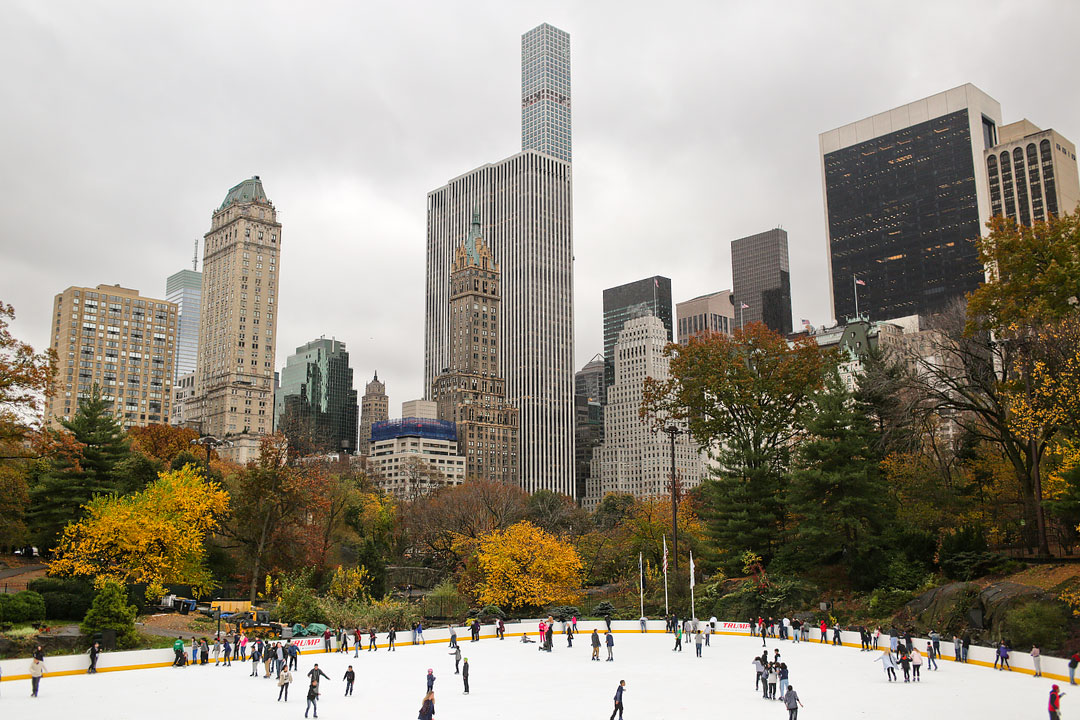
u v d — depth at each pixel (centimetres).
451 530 12325
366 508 13488
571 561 9194
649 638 7819
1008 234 6650
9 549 9575
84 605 6372
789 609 7906
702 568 9794
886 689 4800
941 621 6412
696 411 9706
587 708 4322
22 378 6109
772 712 4194
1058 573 6069
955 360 7556
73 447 6562
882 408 8325
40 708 4272
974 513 7744
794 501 8200
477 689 4931
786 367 9206
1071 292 6256
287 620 7575
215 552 9806
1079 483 5656
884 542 7638
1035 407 6278
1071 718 3925
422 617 8788
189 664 6031
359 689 4956
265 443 9562
